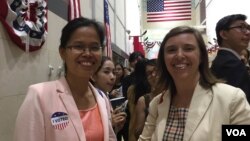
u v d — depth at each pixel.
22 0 3.07
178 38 1.74
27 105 1.66
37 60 3.74
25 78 3.37
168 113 1.88
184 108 1.81
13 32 2.97
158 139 1.83
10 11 2.87
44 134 1.64
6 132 2.91
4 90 2.88
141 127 3.10
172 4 22.25
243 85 2.36
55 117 1.66
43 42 3.76
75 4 5.25
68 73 1.84
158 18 22.41
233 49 2.65
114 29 12.01
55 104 1.69
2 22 2.84
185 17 21.97
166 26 22.30
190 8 22.02
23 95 3.31
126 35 17.33
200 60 1.79
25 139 1.60
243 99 1.65
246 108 1.63
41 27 3.60
